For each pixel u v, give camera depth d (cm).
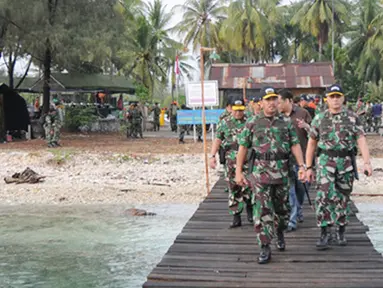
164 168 1950
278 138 693
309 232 862
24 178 1714
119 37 3061
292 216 872
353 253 742
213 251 761
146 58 6109
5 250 1022
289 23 6906
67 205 1420
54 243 1063
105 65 3234
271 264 702
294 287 618
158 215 1300
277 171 694
